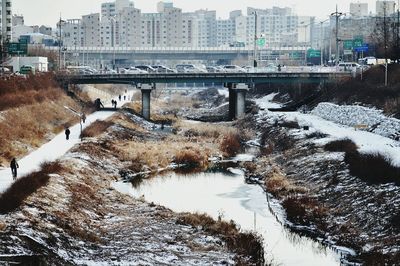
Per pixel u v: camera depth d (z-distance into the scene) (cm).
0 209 5841
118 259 5347
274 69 18112
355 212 6950
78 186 7681
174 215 7050
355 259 5791
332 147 9800
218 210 7594
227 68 19350
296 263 5706
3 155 9162
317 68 18300
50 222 5938
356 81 15275
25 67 16238
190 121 16600
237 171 10288
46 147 10388
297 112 15912
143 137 13300
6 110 11444
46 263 4825
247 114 16812
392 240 5966
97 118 14362
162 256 5550
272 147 11981
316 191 8100
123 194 8188
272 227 6881
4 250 4844
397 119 11144
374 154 8306
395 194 6850
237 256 5700
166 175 9975
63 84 16775
